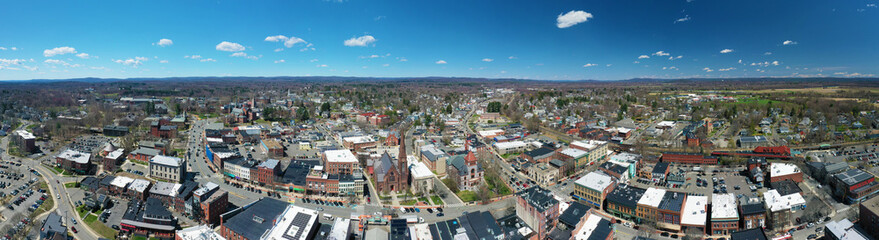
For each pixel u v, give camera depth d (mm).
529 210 196750
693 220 196625
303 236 176750
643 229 199250
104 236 196250
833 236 178250
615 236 196125
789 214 199750
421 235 185375
